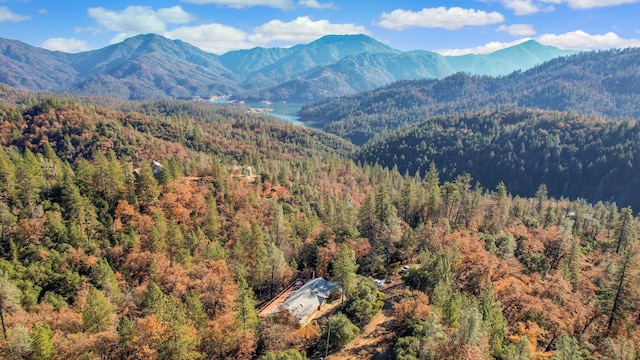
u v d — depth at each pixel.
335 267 78.00
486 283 78.75
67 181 96.06
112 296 71.00
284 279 91.00
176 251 87.81
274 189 151.88
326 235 102.50
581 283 87.38
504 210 134.00
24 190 90.88
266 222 116.19
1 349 51.94
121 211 100.50
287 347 65.25
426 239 101.12
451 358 51.34
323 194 168.12
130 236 91.69
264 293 89.88
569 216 150.75
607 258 111.75
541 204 180.75
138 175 111.94
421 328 60.09
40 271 75.88
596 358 59.94
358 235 104.75
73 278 76.25
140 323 56.38
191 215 110.81
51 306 67.75
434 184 137.62
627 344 64.69
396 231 101.88
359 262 96.19
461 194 133.62
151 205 107.31
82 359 53.66
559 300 76.94
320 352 66.50
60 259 79.50
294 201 148.00
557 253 105.88
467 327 52.31
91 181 106.12
